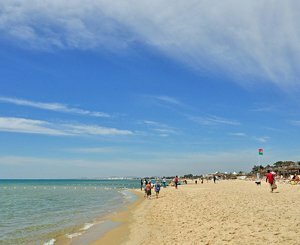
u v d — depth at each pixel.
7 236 19.41
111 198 54.47
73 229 21.55
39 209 36.34
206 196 35.25
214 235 13.73
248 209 20.42
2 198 58.12
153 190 61.38
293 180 56.56
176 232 16.11
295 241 11.34
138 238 16.61
